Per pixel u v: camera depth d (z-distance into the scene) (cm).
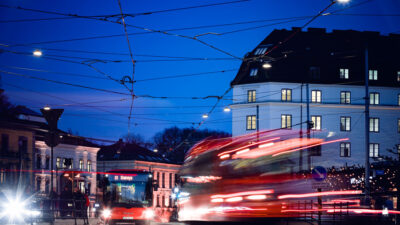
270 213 2328
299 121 7888
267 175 2358
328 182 3684
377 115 8119
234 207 2342
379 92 8119
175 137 11606
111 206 3519
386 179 3042
